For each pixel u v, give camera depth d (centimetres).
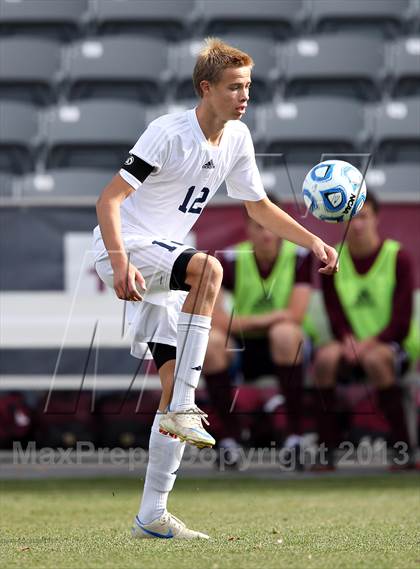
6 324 2319
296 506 1697
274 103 3762
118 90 3778
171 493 1941
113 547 1106
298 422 2323
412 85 3778
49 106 3769
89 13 3972
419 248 2361
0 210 2328
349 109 3566
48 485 2097
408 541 1149
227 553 1038
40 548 1104
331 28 3947
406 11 3953
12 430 2458
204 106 1188
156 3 3938
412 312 2353
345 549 1070
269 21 3919
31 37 3938
